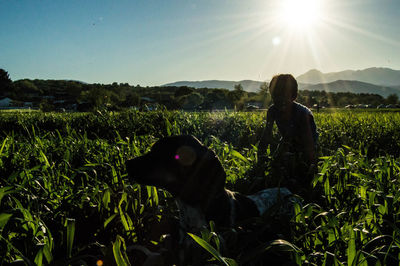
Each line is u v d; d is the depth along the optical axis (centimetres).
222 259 162
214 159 231
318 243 226
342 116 1312
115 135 876
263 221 237
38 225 217
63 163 390
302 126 428
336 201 317
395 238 198
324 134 804
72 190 315
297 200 308
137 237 269
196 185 224
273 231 261
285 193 316
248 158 413
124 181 351
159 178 226
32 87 16500
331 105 12056
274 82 415
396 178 350
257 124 858
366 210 252
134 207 293
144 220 286
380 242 229
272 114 450
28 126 1077
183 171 222
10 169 395
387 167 347
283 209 298
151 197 311
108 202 276
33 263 182
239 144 755
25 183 313
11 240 224
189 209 233
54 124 1124
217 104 8644
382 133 829
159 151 228
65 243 254
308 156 429
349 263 178
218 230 238
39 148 467
